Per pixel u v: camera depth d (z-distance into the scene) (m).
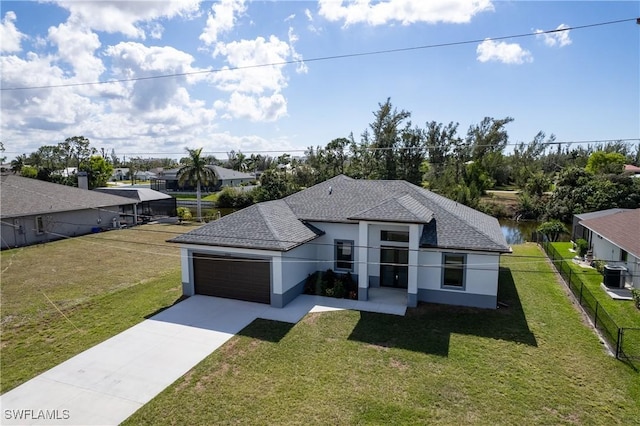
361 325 14.46
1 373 11.20
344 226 19.19
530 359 11.88
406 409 9.48
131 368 11.45
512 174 68.75
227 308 16.23
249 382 10.68
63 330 14.07
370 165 58.75
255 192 54.09
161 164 137.50
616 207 38.97
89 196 36.31
